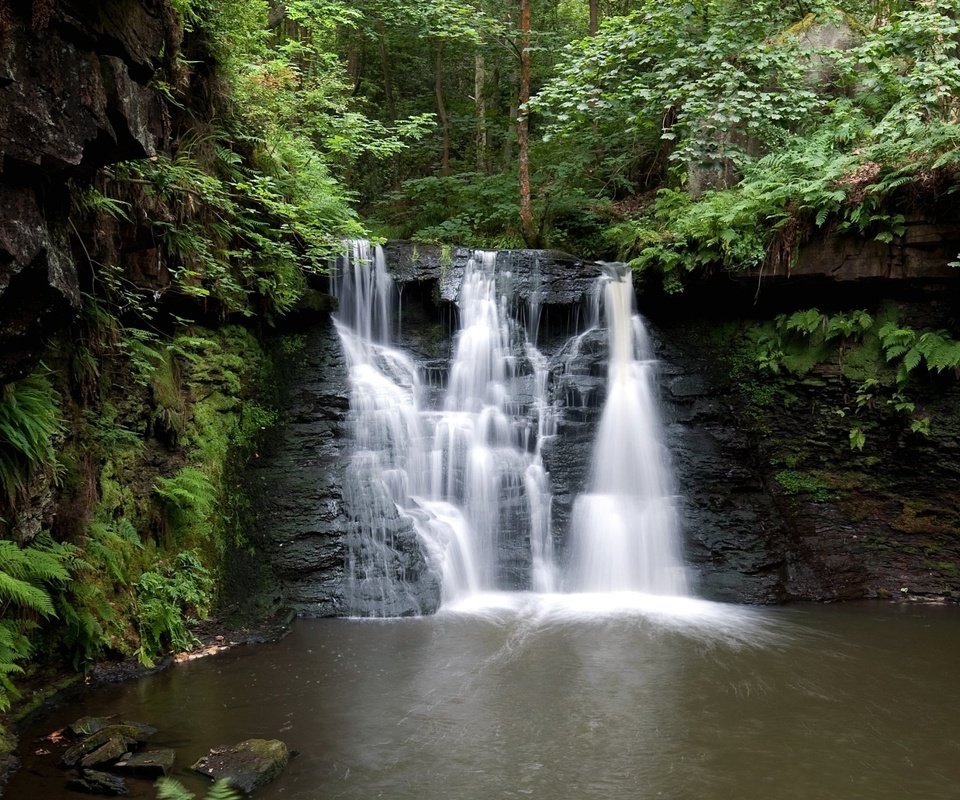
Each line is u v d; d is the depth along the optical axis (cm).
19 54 509
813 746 640
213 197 958
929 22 1159
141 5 620
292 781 574
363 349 1323
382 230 1844
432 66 2373
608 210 1656
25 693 679
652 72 1397
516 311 1360
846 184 1173
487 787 568
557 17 2316
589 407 1262
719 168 1387
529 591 1129
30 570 645
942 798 559
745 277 1267
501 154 2283
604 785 572
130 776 568
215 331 1101
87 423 800
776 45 1380
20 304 567
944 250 1133
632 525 1169
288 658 841
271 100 1244
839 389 1223
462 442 1202
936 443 1157
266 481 1105
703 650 880
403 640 905
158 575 860
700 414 1280
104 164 635
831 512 1212
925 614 1048
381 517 1076
